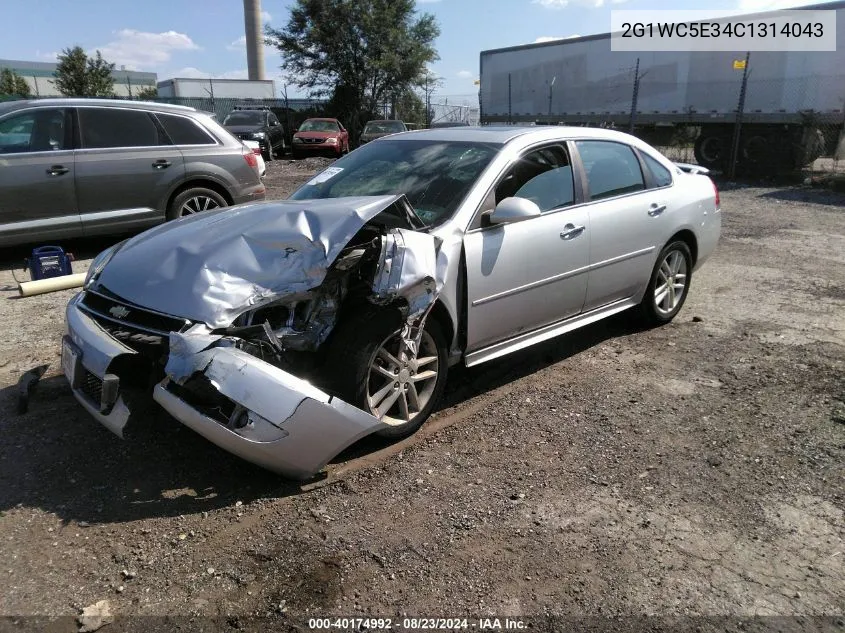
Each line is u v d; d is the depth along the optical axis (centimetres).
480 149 419
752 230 980
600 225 452
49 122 721
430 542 276
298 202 364
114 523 287
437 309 359
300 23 3488
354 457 343
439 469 332
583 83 2025
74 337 317
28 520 288
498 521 290
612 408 399
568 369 461
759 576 257
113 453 342
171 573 257
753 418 386
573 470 331
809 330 538
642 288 509
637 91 1822
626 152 499
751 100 1630
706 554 269
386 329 326
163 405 292
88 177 732
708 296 639
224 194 842
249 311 301
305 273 300
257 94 3297
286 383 283
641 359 478
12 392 410
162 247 330
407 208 364
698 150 1817
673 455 345
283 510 297
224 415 285
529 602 244
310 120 2481
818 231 972
